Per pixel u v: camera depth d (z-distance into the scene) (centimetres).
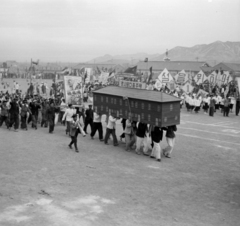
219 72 4369
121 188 1078
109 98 1741
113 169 1302
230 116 3231
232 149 1753
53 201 935
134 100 1582
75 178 1159
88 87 4531
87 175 1202
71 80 2261
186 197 1027
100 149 1642
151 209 913
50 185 1072
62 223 793
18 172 1199
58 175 1184
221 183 1186
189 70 10269
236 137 2095
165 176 1243
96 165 1346
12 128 2172
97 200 959
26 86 7475
